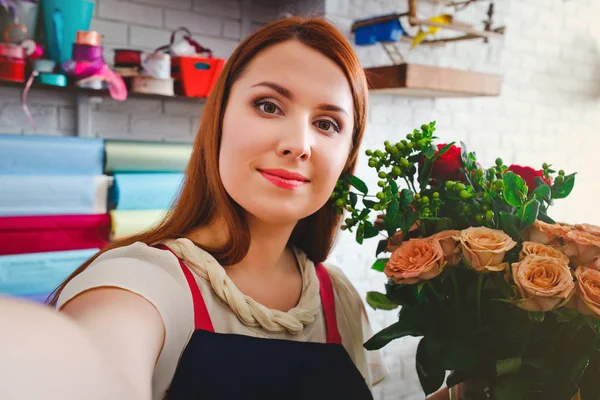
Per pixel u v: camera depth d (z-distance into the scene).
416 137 0.74
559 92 3.29
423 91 2.24
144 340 0.43
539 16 3.12
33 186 1.71
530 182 0.74
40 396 0.22
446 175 0.74
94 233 1.83
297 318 0.72
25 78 1.80
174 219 0.75
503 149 3.03
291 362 0.65
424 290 0.70
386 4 2.38
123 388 0.26
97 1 2.07
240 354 0.62
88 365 0.25
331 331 0.78
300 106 0.67
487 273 0.65
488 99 2.92
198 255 0.68
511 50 3.00
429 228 0.73
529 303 0.59
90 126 2.05
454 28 2.17
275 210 0.67
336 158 0.69
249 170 0.66
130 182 1.86
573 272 0.63
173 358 0.57
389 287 0.75
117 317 0.43
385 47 2.26
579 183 3.47
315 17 0.75
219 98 0.71
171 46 2.04
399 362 2.59
